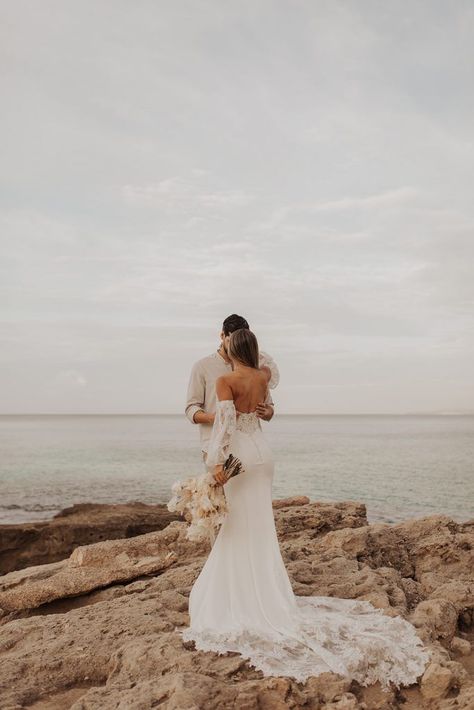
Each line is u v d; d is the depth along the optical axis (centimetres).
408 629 457
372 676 397
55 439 10831
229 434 462
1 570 1573
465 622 557
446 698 384
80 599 710
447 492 3441
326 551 755
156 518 1725
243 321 530
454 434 13588
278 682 371
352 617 473
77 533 1625
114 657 436
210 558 487
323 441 10025
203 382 545
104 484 3934
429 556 771
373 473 4484
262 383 497
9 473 4631
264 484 484
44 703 409
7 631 539
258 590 459
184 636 443
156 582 666
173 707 338
